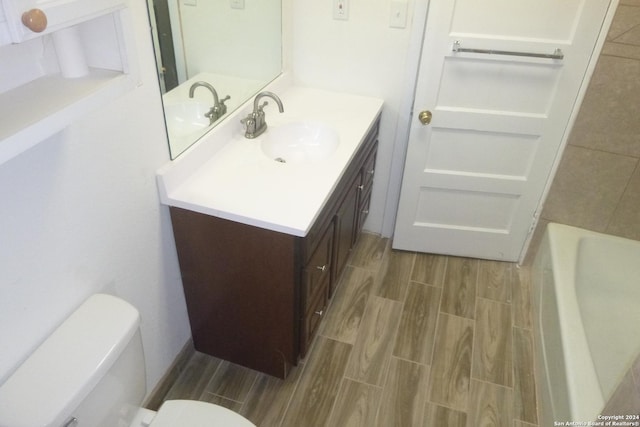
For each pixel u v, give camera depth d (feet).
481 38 6.11
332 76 7.31
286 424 5.44
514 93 6.52
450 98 6.70
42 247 3.49
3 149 2.29
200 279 5.39
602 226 7.18
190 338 6.16
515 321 6.95
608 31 5.80
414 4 6.33
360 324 6.78
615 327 6.45
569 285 6.06
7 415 3.15
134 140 4.23
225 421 4.14
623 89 6.12
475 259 8.23
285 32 6.95
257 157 5.47
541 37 6.03
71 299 3.92
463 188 7.48
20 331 3.46
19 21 2.16
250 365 6.01
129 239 4.50
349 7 6.64
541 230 7.63
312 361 6.20
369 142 6.80
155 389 5.58
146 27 4.06
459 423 5.51
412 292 7.41
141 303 4.94
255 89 6.48
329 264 5.94
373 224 8.68
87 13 2.58
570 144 6.72
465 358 6.31
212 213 4.63
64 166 3.52
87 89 2.90
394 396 5.79
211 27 5.10
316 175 5.16
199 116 5.26
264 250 4.72
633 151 6.49
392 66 6.93
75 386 3.34
